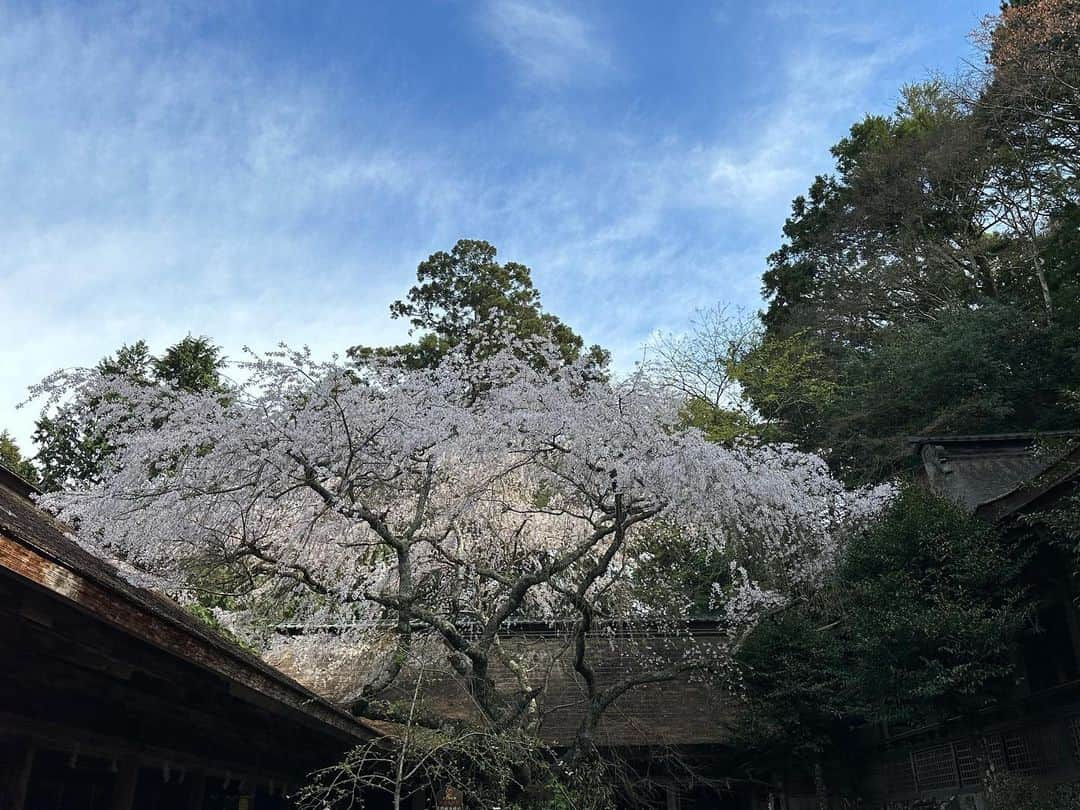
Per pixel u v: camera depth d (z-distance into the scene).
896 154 22.30
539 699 11.42
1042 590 8.20
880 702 8.35
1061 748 7.33
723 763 11.27
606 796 7.77
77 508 7.24
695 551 10.77
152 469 7.97
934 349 17.66
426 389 8.72
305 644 10.05
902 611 7.77
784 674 10.30
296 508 8.79
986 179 21.53
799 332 21.61
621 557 10.51
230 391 7.76
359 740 6.43
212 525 7.72
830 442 18.62
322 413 7.73
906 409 18.33
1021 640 8.42
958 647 7.40
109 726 4.49
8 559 2.66
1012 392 17.05
